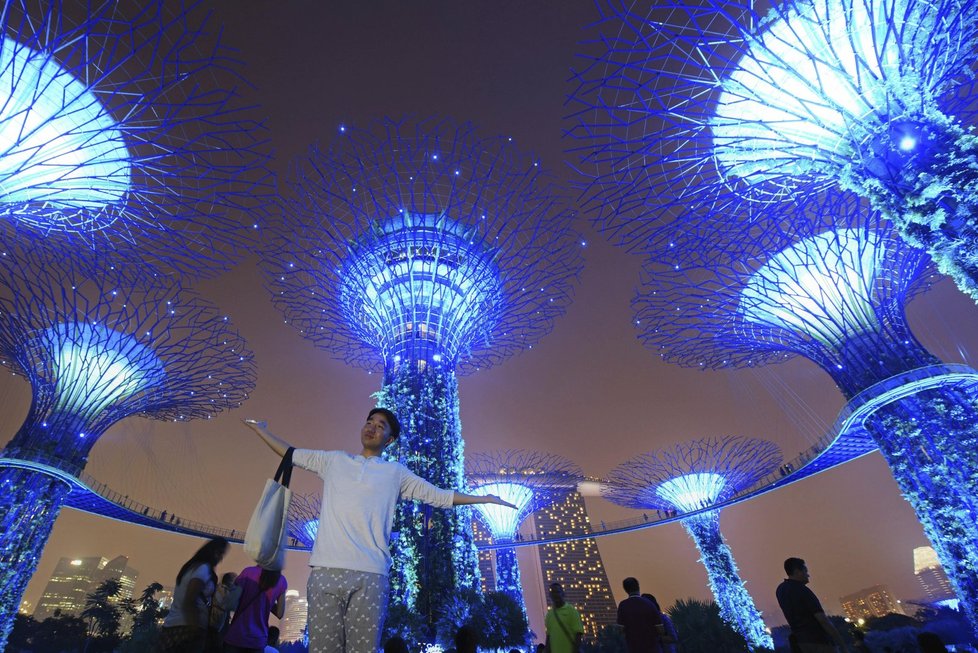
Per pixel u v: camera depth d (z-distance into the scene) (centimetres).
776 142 1255
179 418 2480
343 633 270
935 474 1608
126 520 2625
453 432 1964
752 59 1119
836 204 1700
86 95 1246
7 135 1193
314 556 294
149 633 2633
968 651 2022
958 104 1195
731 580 3111
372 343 2231
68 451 1936
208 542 557
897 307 1848
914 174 1012
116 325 2058
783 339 2112
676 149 1270
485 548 3203
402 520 1689
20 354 1978
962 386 1670
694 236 1556
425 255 2139
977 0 1002
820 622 595
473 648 703
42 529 1841
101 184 1338
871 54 1153
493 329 2348
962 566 1512
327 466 339
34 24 1029
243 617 564
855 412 1806
